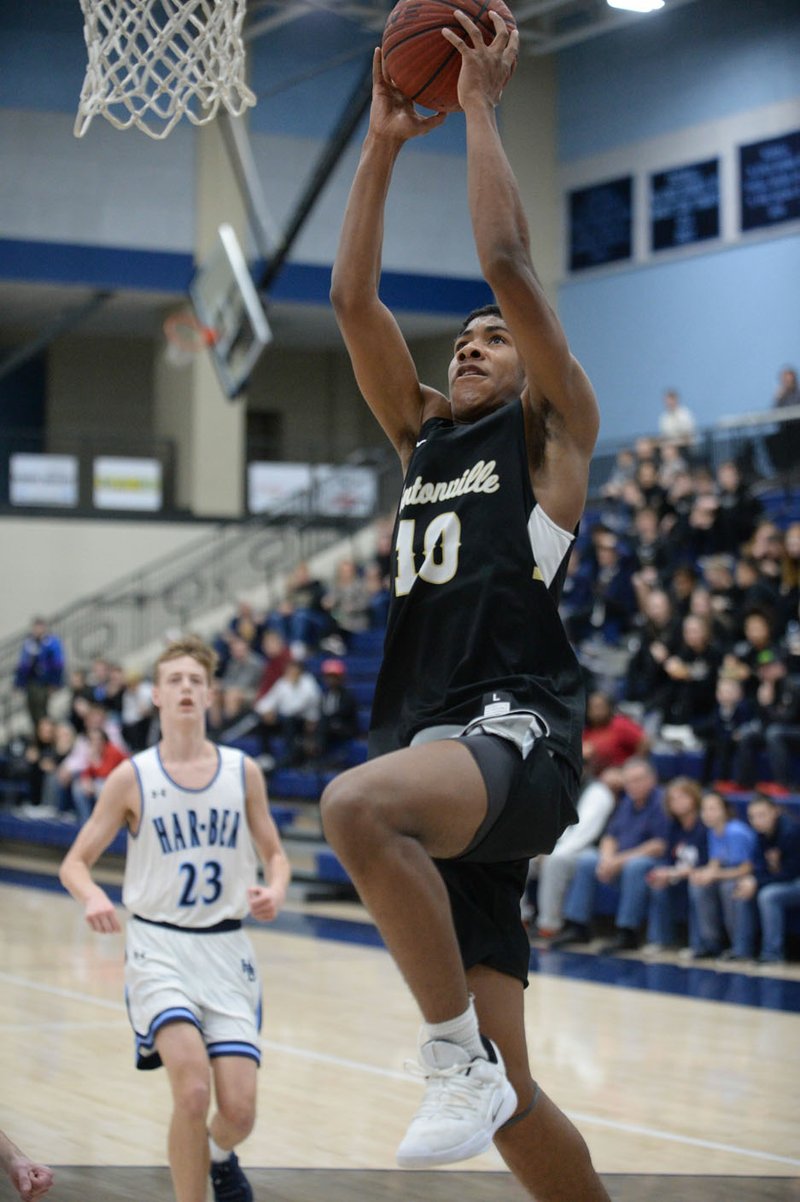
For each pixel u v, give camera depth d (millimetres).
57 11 21641
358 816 2652
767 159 20250
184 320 20516
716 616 13023
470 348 3422
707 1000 8906
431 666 3188
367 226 3520
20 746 18812
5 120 21391
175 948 4699
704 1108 6480
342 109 22812
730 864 10227
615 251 22297
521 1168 3289
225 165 22219
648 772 10781
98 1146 5840
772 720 11523
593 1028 8141
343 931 11805
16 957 10461
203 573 22266
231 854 4828
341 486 22984
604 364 22469
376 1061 7430
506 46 3268
